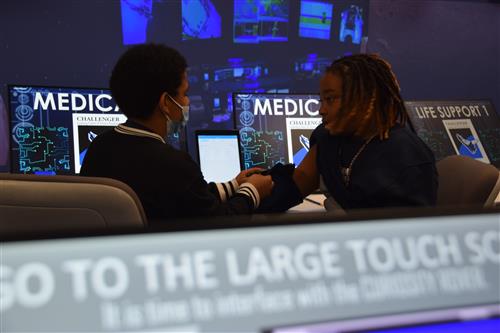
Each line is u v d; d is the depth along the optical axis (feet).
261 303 1.30
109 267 1.26
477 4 12.72
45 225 3.00
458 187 5.17
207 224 1.35
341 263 1.38
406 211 1.49
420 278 1.40
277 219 1.39
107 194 3.04
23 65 9.82
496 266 1.47
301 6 11.37
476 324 1.38
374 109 4.20
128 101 4.33
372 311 1.34
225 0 10.92
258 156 8.13
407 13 12.19
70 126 7.45
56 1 9.95
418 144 4.18
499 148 9.05
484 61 12.91
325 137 4.56
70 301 1.22
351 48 11.86
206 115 10.93
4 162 9.57
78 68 10.19
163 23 10.64
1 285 1.20
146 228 1.31
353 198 4.17
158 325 1.24
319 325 1.30
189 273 1.29
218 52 10.98
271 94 8.38
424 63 12.44
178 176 4.00
